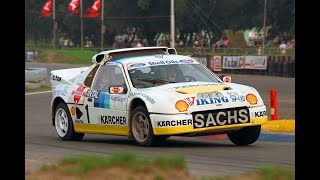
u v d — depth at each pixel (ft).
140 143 53.47
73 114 60.70
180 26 324.19
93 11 305.73
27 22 379.96
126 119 54.75
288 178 31.81
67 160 37.01
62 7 368.89
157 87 54.13
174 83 55.06
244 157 46.47
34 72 135.44
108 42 353.51
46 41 371.76
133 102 54.34
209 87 53.06
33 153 49.78
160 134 51.47
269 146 54.34
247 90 53.78
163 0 332.60
